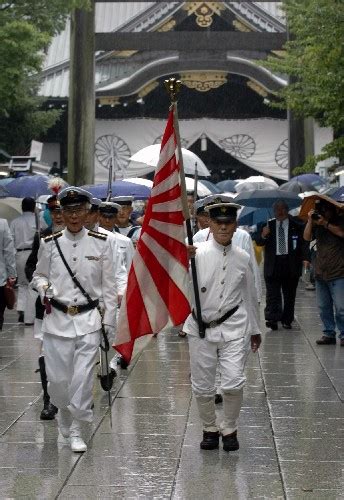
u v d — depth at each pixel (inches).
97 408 462.0
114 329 434.6
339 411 456.1
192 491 333.1
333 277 662.5
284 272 749.3
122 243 567.5
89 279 395.5
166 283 388.2
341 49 873.5
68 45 2075.5
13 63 1023.6
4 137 1720.0
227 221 385.4
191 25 1882.4
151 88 1915.6
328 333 678.5
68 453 381.7
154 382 529.0
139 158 746.2
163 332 739.4
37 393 500.4
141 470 358.0
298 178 1163.3
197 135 2042.3
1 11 1027.9
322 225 662.5
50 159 2031.3
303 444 394.3
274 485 339.6
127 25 1855.3
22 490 334.0
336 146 973.2
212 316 385.4
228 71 1866.4
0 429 421.1
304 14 892.0
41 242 401.4
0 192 893.8
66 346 390.6
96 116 2011.6
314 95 956.0
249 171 2204.7
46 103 1927.9
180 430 418.9
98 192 900.6
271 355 626.5
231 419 386.3
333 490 333.4
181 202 386.6
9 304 633.0
